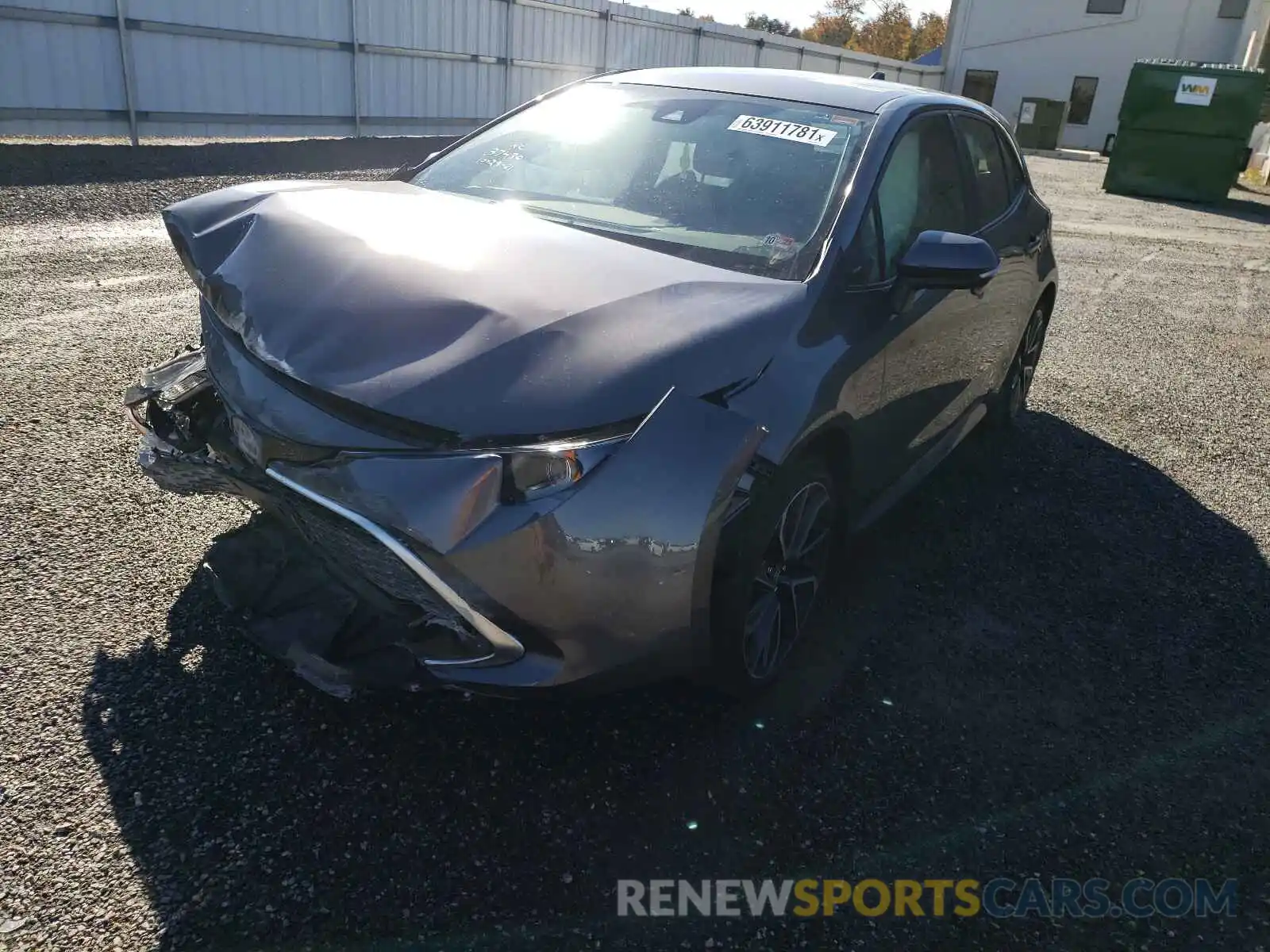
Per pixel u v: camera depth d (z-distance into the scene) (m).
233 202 2.88
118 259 6.71
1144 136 18.25
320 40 12.90
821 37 68.00
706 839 2.22
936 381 3.41
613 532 2.04
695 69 3.84
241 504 3.41
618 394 2.07
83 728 2.32
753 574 2.42
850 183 3.01
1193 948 2.05
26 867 1.95
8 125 9.97
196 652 2.63
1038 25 36.03
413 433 2.03
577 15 17.03
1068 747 2.64
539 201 3.18
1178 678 3.01
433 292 2.26
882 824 2.32
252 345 2.29
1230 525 4.13
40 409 4.04
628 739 2.51
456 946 1.89
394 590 2.20
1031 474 4.52
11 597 2.78
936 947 2.00
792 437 2.35
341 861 2.05
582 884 2.07
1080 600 3.43
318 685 2.25
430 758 2.37
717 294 2.48
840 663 2.93
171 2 11.04
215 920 1.89
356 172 11.32
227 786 2.21
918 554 3.67
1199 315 8.38
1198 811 2.45
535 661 2.15
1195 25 34.19
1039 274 4.60
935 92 3.96
